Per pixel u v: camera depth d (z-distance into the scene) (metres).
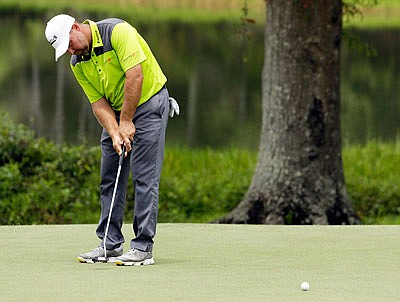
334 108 36.19
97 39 18.98
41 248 21.73
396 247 21.69
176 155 47.22
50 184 38.19
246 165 45.72
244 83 90.25
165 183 40.94
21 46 107.62
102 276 17.75
